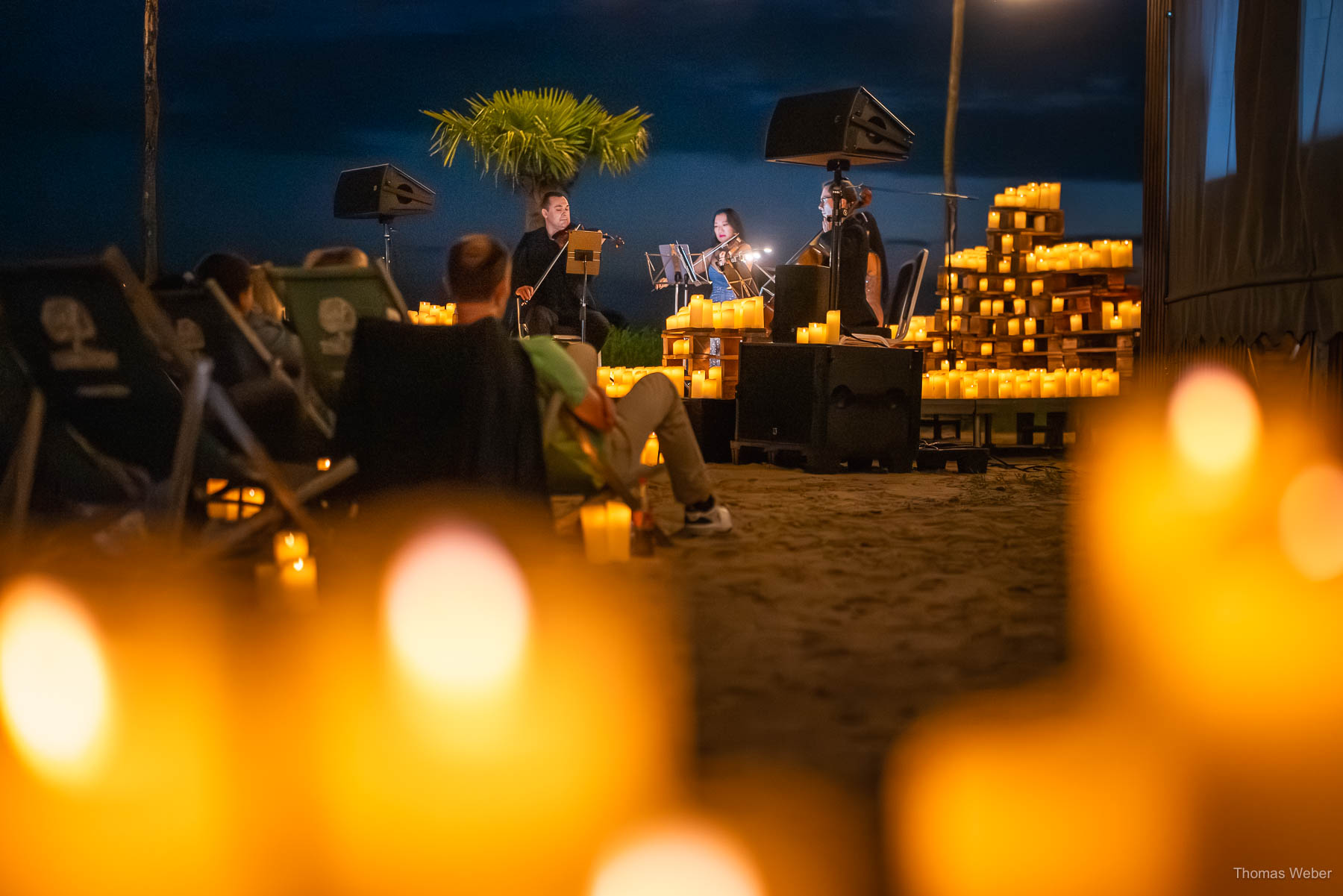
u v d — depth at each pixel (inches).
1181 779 81.0
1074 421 360.5
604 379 331.0
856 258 316.2
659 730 89.0
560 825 74.4
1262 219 248.4
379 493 136.0
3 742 88.1
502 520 133.4
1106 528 186.7
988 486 252.7
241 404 150.7
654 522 161.0
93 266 125.4
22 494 136.9
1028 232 418.6
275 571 125.0
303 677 101.5
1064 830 72.9
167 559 131.9
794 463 296.5
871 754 84.3
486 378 133.8
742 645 112.4
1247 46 255.0
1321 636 116.7
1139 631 118.6
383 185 374.6
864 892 65.8
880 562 156.3
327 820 75.4
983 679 102.0
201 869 69.4
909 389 287.1
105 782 80.6
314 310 155.2
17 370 138.3
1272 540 166.9
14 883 67.8
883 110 307.3
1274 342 244.8
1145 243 321.1
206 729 90.1
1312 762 84.4
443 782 80.7
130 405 136.9
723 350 334.6
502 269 146.6
